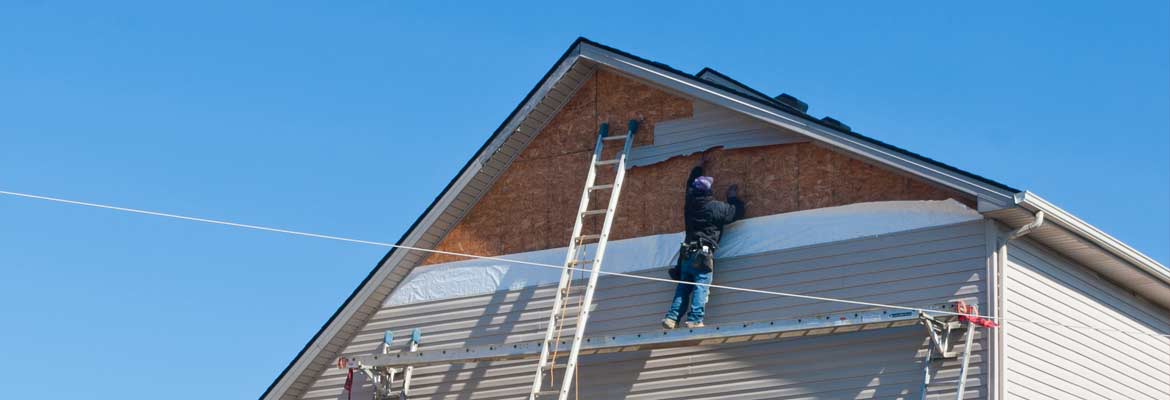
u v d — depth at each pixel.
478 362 20.67
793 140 19.41
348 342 21.78
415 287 21.59
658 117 20.56
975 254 17.64
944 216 18.02
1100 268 19.28
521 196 21.30
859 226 18.56
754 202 19.44
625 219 20.31
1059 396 17.92
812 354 18.36
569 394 19.84
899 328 17.88
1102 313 19.34
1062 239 18.25
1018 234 17.59
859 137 18.64
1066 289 18.72
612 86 21.06
